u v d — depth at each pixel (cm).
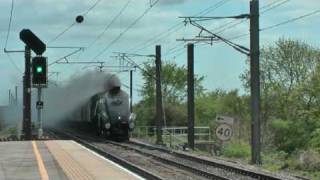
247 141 6750
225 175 3064
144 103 10538
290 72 8188
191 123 5656
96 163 2931
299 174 3228
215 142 5853
